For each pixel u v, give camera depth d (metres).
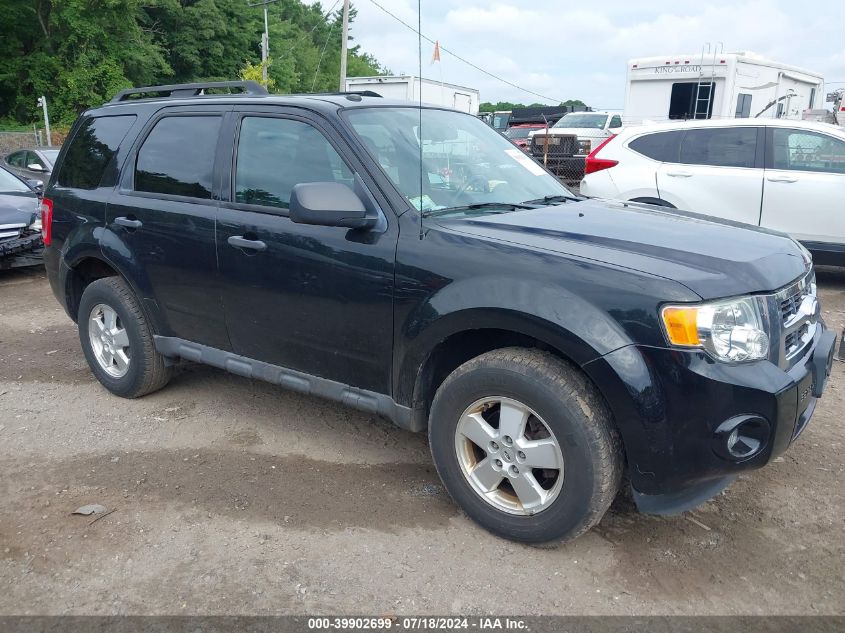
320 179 3.45
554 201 3.82
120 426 4.20
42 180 12.14
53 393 4.72
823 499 3.39
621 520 3.22
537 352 2.86
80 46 32.25
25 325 6.41
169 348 4.22
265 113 3.72
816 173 7.04
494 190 3.71
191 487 3.50
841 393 4.69
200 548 3.00
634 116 15.62
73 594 2.72
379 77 19.81
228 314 3.81
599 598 2.71
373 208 3.23
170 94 4.57
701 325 2.55
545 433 2.88
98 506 3.30
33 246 8.03
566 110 25.19
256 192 3.67
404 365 3.16
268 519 3.21
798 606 2.67
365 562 2.91
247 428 4.18
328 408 4.48
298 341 3.55
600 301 2.65
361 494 3.44
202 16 41.66
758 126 7.37
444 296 2.95
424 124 3.85
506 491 3.08
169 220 3.96
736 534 3.12
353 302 3.26
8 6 30.17
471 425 3.02
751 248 3.03
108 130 4.52
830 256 7.14
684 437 2.59
